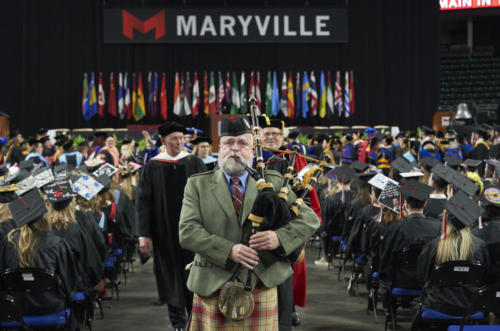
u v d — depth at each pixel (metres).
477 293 3.66
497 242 4.22
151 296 7.02
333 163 9.43
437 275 4.10
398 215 5.40
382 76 25.33
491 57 30.81
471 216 4.11
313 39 22.95
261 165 2.71
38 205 4.04
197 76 24.20
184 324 4.99
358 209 6.87
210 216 2.69
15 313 3.80
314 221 2.69
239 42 22.78
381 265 5.25
